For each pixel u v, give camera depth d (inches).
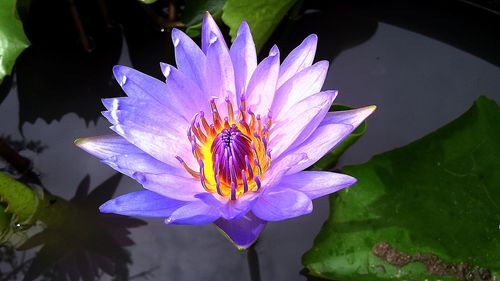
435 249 12.7
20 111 16.0
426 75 15.9
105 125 15.8
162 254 14.3
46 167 15.1
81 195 14.9
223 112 12.7
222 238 14.4
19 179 15.0
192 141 12.2
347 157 14.9
